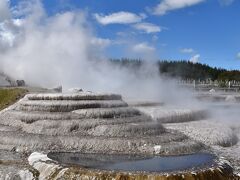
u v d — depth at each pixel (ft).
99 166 69.97
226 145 98.12
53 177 66.85
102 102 102.47
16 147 84.94
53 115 96.02
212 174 65.62
